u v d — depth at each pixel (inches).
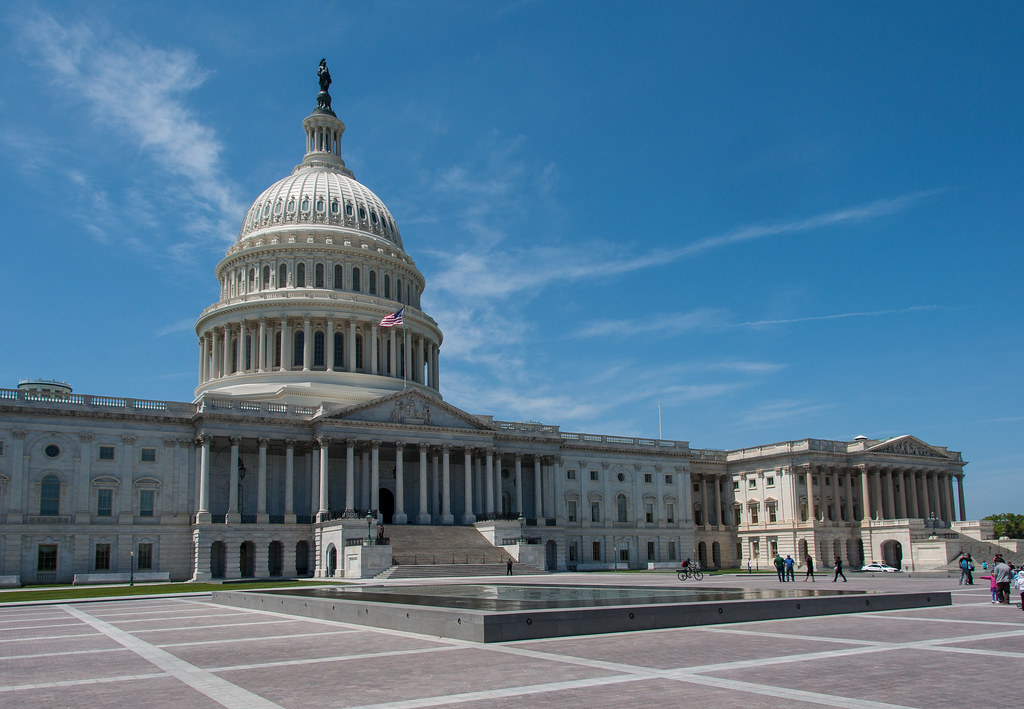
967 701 721.0
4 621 1716.3
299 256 5088.6
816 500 5374.0
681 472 5369.1
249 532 3804.1
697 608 1293.1
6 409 3555.6
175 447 3865.7
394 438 4141.2
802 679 820.0
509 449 4579.2
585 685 798.5
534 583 2605.8
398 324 4692.4
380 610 1357.0
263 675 901.2
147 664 1008.2
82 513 3627.0
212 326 5022.1
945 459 5792.3
